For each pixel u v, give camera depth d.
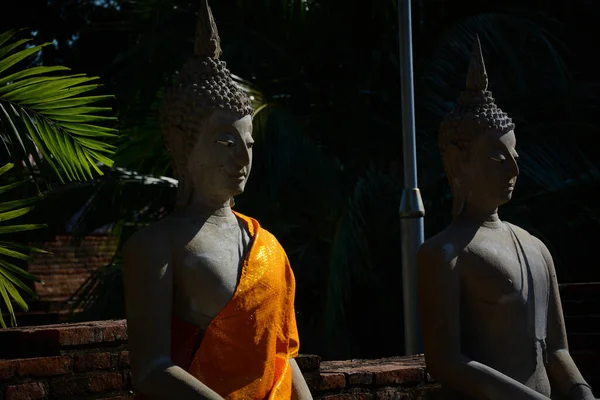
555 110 11.50
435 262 3.89
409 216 6.98
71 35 13.45
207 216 3.39
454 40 10.78
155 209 10.59
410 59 7.18
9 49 4.96
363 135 11.51
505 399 3.70
